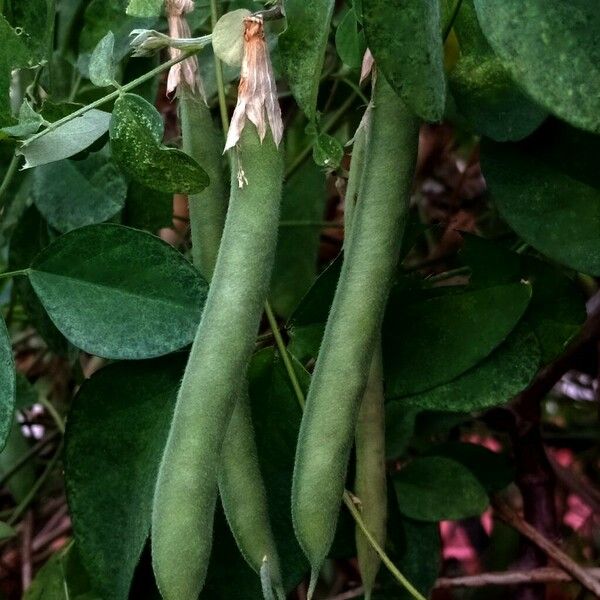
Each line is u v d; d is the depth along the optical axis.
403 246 0.19
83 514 0.17
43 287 0.17
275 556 0.15
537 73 0.12
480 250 0.18
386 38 0.13
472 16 0.17
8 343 0.16
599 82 0.12
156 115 0.15
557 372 0.25
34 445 0.32
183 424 0.13
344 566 0.30
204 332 0.14
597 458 0.35
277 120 0.15
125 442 0.17
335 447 0.14
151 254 0.17
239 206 0.14
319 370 0.15
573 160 0.17
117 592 0.17
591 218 0.17
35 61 0.18
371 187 0.15
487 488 0.25
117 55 0.21
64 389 0.32
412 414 0.23
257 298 0.14
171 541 0.13
